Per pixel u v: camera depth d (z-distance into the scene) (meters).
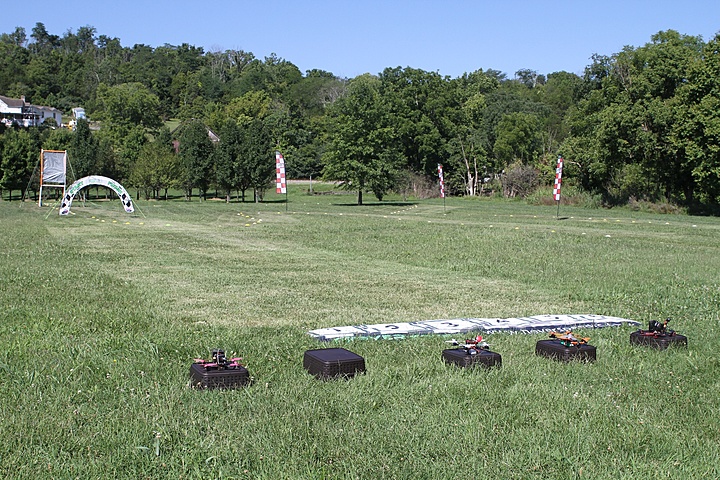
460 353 7.27
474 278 14.81
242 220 34.03
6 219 33.28
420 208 48.06
